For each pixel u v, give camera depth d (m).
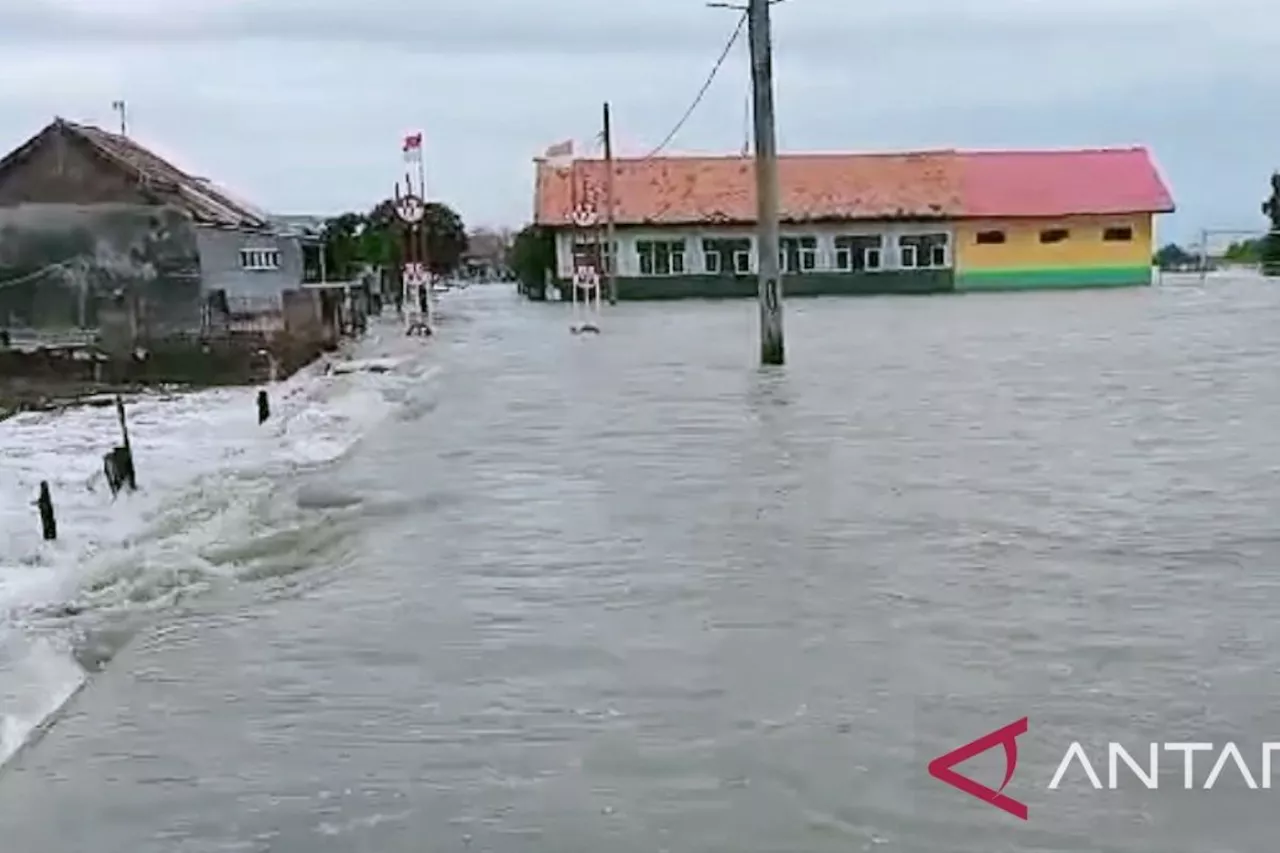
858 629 8.29
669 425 17.56
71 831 5.97
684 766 6.39
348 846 5.75
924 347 29.22
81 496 13.31
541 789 6.20
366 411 20.08
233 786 6.36
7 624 8.92
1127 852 5.54
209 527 11.65
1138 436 15.63
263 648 8.30
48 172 32.00
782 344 25.41
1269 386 20.59
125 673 7.92
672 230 59.38
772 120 24.89
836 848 5.59
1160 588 9.04
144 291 31.94
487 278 110.19
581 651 8.03
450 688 7.50
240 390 23.86
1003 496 12.12
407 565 10.22
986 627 8.27
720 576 9.59
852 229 59.75
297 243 41.69
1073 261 60.81
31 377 24.69
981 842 5.62
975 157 62.62
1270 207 69.44
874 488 12.66
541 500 12.56
